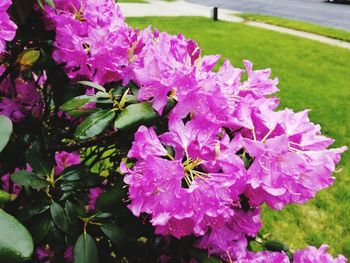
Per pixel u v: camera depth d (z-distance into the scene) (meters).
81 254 1.20
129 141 1.37
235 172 0.99
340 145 4.94
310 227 3.38
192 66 1.20
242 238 1.28
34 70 1.65
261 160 1.01
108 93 1.30
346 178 4.18
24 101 1.72
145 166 1.00
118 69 1.32
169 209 0.97
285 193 1.05
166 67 1.10
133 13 15.31
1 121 0.99
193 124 1.04
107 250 1.48
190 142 1.02
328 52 10.26
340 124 5.61
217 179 0.98
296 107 6.18
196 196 0.97
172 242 1.33
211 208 0.98
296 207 3.61
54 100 1.65
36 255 1.65
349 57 9.88
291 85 7.32
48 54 1.65
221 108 1.07
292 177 1.01
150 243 1.41
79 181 1.34
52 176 1.33
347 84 7.67
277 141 0.98
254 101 1.16
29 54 1.50
